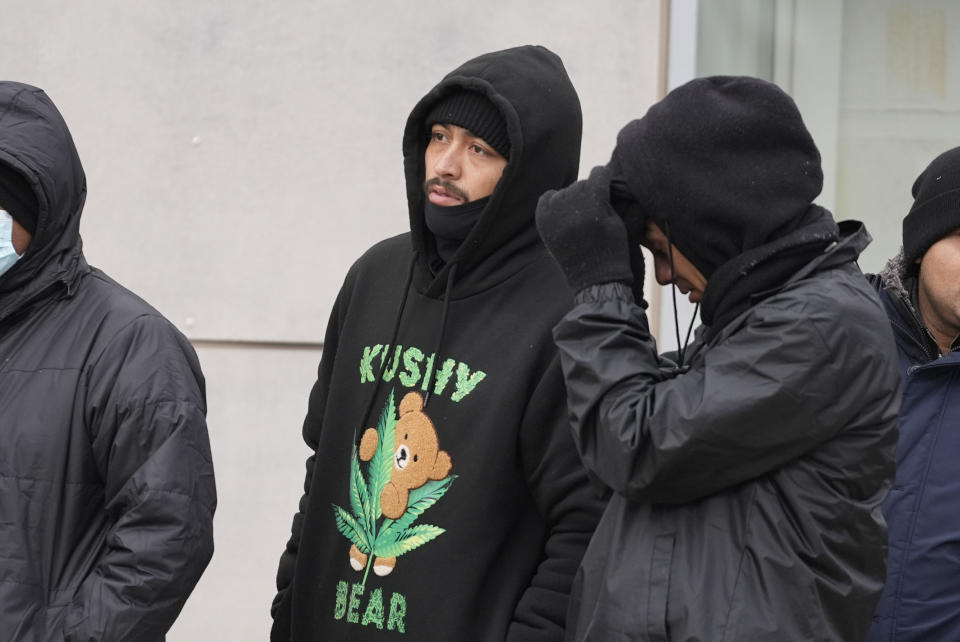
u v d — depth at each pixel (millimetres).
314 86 10219
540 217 5598
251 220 10312
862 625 5164
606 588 5258
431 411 6285
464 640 6012
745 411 4961
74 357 6375
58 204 6422
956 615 6207
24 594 6102
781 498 5109
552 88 6477
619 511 5422
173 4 10344
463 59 10062
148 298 10406
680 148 5270
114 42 10406
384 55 10141
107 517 6383
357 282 6984
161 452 6254
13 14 10508
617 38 9875
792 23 10016
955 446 6309
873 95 10062
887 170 10094
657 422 5094
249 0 10266
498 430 6105
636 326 5406
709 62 9984
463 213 6434
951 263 6254
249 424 10336
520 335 6238
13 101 6441
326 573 6484
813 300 5055
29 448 6223
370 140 10172
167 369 6430
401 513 6223
